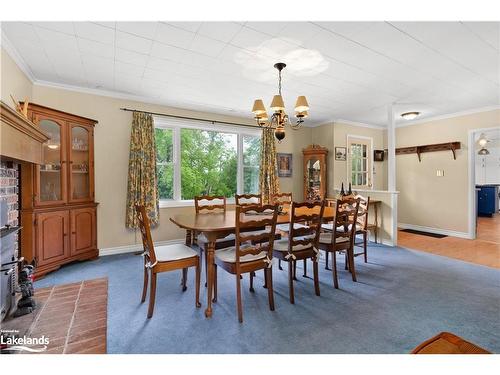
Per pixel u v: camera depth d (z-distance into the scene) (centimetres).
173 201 428
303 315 209
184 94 376
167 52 257
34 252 276
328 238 283
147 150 390
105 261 340
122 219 383
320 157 525
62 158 308
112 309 217
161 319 203
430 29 220
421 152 542
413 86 351
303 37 231
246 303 230
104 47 246
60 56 263
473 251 395
